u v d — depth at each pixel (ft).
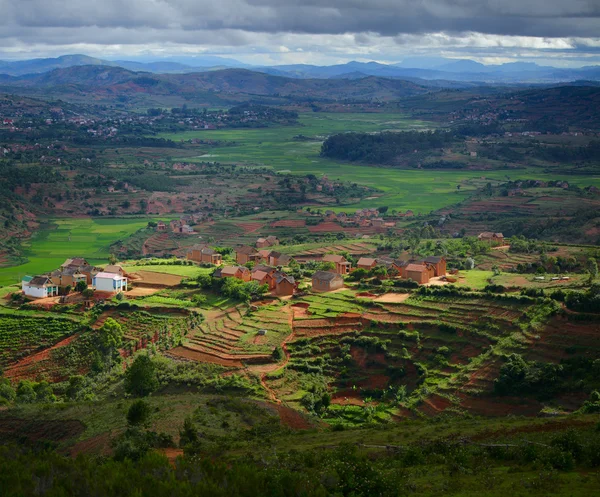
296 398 403.34
